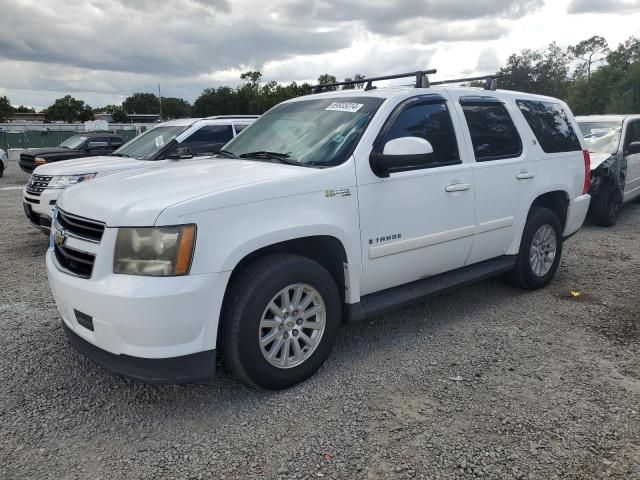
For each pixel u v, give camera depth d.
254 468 2.74
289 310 3.41
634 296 5.29
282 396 3.43
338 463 2.77
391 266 3.96
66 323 3.38
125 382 3.62
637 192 9.98
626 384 3.54
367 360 3.93
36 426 3.11
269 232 3.19
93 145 13.77
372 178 3.75
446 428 3.06
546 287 5.59
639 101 43.97
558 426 3.06
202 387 3.55
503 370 3.75
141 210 2.93
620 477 2.64
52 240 3.64
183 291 2.88
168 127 9.12
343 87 5.26
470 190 4.44
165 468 2.75
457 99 4.55
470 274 4.63
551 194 5.46
